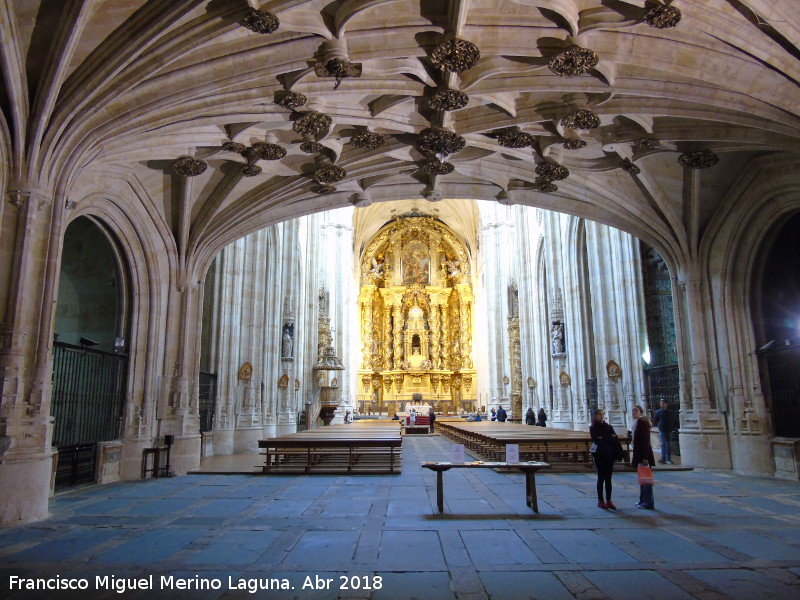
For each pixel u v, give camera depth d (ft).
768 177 42.52
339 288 131.75
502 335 128.36
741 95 30.60
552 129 38.83
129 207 42.55
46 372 28.32
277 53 29.43
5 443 25.54
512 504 30.01
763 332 46.29
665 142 39.58
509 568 18.72
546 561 19.47
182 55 27.91
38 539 22.90
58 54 27.14
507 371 126.93
